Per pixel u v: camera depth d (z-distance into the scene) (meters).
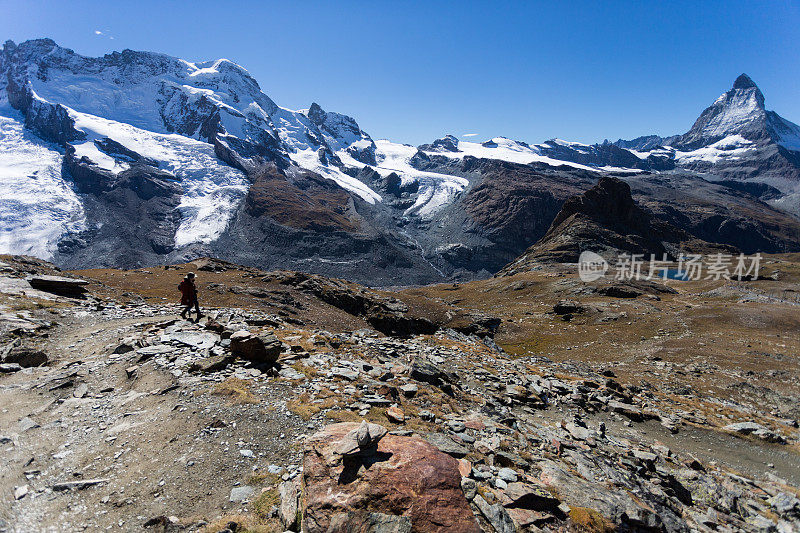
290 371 17.25
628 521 10.84
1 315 23.38
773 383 51.88
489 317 101.00
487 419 17.12
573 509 10.23
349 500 8.02
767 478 21.80
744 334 79.50
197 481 9.70
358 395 15.71
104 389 15.27
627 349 76.25
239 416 12.72
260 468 10.20
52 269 51.88
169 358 17.58
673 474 17.80
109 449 11.11
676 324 91.56
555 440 16.39
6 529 7.88
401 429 12.78
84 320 26.70
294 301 73.50
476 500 9.09
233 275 89.00
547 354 79.50
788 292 130.38
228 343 19.48
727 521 14.70
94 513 8.60
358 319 77.00
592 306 113.81
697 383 52.19
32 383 15.85
